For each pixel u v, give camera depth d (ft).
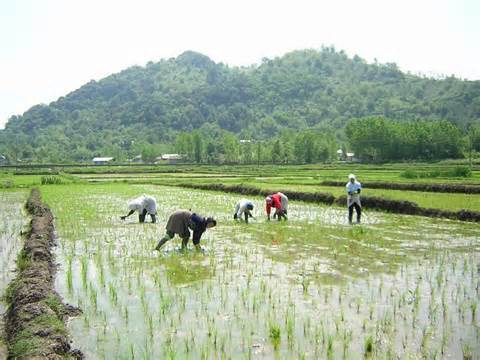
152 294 31.24
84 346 23.48
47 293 28.91
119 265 39.14
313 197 88.84
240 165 297.33
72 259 41.65
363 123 336.29
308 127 611.88
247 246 46.57
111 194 108.68
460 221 62.85
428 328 25.08
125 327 25.72
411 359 21.49
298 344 23.25
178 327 25.61
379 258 40.81
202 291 31.73
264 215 70.95
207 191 118.83
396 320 26.17
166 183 144.05
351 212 61.67
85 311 28.17
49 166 278.87
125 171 227.61
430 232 53.98
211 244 47.78
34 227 53.11
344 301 29.37
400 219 65.26
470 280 33.99
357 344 23.12
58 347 22.11
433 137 307.99
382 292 31.14
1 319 27.37
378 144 320.09
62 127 627.87
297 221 63.77
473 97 572.10
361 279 34.22
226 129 627.05
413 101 643.04
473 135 308.19
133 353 22.54
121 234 54.13
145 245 47.65
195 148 386.11
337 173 170.30
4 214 75.66
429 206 69.72
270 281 33.94
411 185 100.53
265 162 349.00
